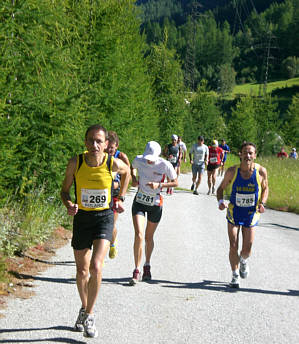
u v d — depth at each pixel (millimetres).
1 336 5125
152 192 7875
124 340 5289
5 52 10297
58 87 11930
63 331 5410
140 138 24547
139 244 7684
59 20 12227
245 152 7605
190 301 6871
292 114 93938
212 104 72188
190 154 21641
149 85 30406
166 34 48406
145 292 7168
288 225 15391
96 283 5293
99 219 5598
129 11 22094
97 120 16219
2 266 7344
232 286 7738
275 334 5773
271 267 9312
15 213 10055
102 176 5543
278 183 25922
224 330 5805
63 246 9703
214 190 23969
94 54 18234
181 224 13555
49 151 11367
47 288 6949
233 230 7844
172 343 5305
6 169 10062
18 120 10461
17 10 10461
